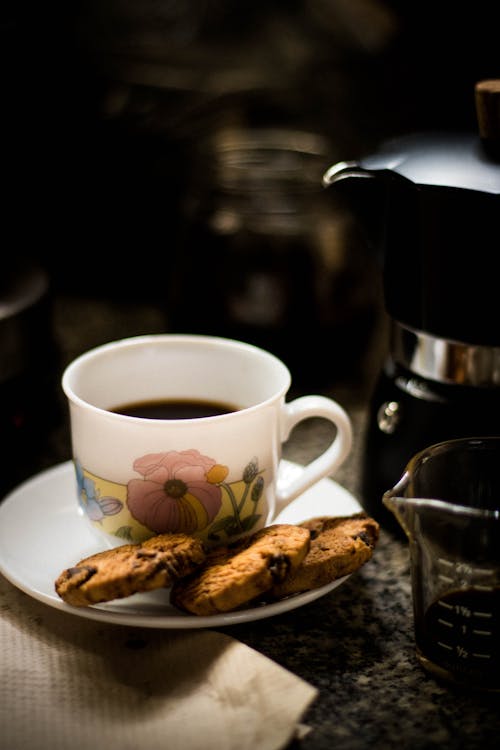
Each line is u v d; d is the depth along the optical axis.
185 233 0.71
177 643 0.50
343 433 0.55
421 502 0.48
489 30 0.69
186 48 0.77
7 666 0.49
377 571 0.56
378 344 0.75
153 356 0.57
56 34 0.75
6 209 0.77
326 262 0.68
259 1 0.75
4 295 0.62
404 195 0.52
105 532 0.53
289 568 0.49
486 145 0.52
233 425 0.51
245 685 0.47
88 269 0.81
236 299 0.68
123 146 0.78
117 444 0.51
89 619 0.52
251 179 0.72
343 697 0.49
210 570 0.50
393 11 0.71
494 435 0.54
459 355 0.53
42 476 0.59
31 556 0.54
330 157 0.75
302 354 0.69
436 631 0.49
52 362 0.65
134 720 0.47
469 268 0.51
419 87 0.73
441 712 0.48
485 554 0.49
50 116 0.76
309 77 0.76
